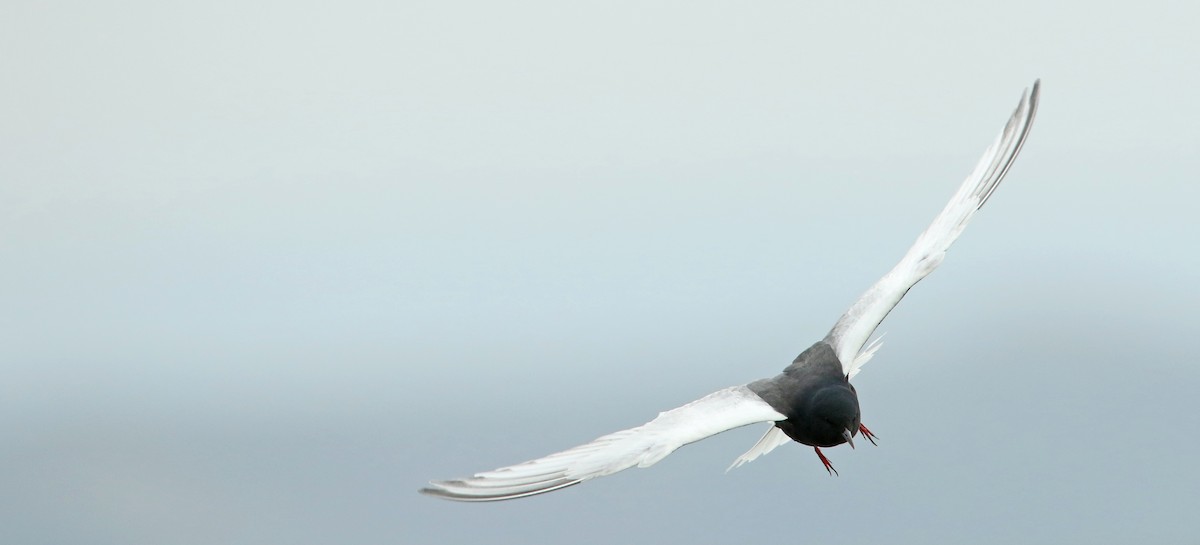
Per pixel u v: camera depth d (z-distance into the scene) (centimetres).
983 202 1088
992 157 1091
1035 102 1081
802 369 1078
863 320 1101
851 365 1103
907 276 1100
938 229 1115
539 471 822
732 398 995
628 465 853
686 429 911
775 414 998
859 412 1048
